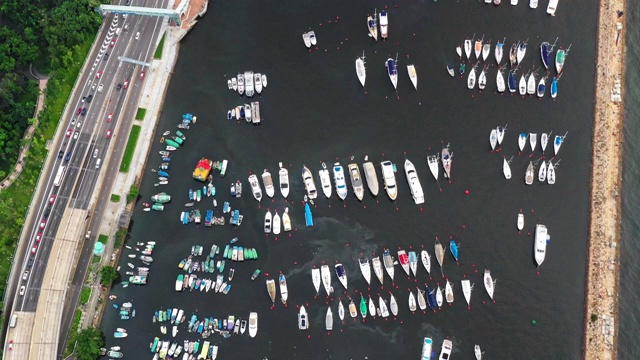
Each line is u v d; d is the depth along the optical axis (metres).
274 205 135.62
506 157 137.12
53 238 127.25
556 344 123.25
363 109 144.38
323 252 131.62
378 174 137.38
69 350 120.56
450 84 144.75
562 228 131.50
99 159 134.88
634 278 126.50
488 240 130.88
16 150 136.12
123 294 129.25
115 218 132.12
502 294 126.69
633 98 141.12
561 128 139.50
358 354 124.06
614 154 135.75
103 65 144.50
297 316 126.69
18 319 120.12
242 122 144.12
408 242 131.50
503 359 122.62
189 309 127.62
